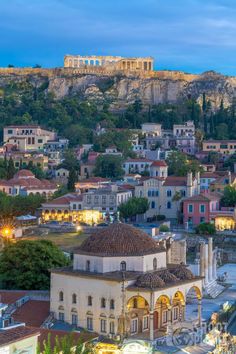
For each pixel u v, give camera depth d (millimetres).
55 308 157875
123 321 148750
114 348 137000
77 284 154875
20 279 174500
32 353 100875
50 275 165250
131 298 148125
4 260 178625
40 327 150250
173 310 157875
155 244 163250
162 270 159125
